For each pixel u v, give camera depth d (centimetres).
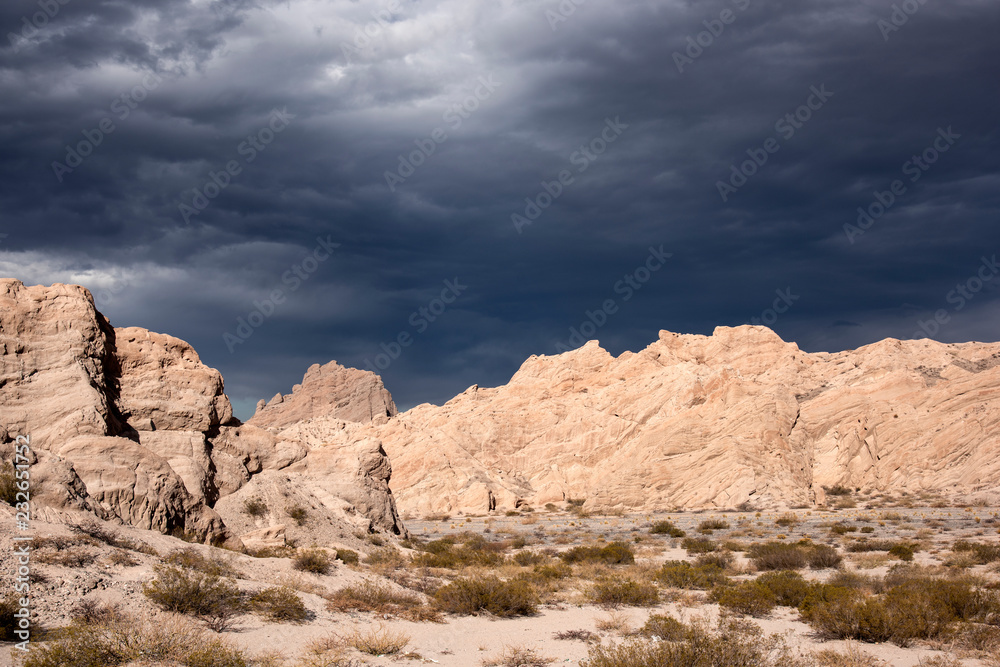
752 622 1805
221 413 3130
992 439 7094
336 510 3462
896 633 1593
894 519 5056
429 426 10388
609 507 7356
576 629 1772
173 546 1878
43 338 2378
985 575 2531
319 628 1555
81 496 1853
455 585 2056
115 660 1127
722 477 7056
